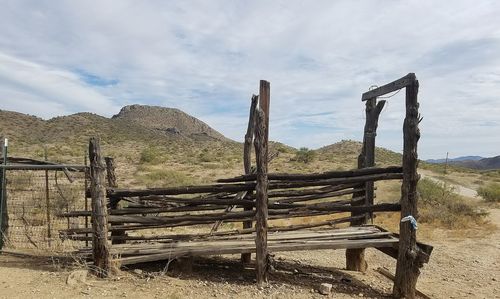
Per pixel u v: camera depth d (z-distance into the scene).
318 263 9.56
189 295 6.36
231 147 78.75
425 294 7.61
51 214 10.70
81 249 8.00
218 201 7.50
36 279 6.54
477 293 8.00
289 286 7.21
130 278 6.81
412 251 7.09
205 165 39.28
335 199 19.64
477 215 17.08
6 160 8.69
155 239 8.02
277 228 8.41
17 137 65.88
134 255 7.05
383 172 7.51
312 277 8.07
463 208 18.02
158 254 7.01
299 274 8.20
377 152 71.94
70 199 11.24
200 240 7.84
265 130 7.05
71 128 81.75
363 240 7.57
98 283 6.52
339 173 7.64
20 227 9.72
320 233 8.17
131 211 7.43
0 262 7.47
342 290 7.39
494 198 23.55
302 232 8.32
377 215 17.00
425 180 24.44
